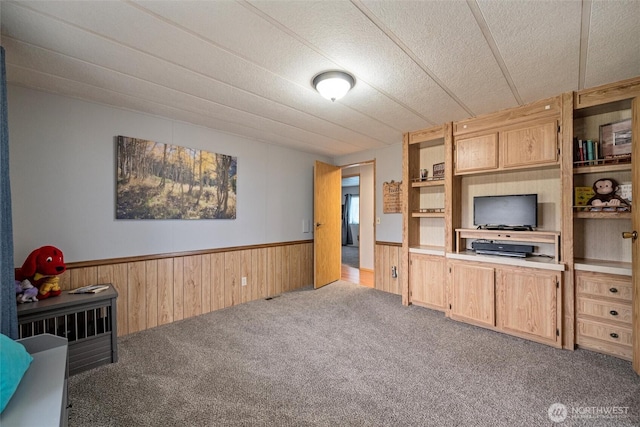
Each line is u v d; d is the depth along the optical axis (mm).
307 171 4766
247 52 1821
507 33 1624
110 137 2707
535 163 2629
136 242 2867
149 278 2949
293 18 1500
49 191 2395
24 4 1373
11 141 2236
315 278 4480
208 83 2252
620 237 2473
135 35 1645
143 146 2896
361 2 1381
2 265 1511
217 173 3516
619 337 2207
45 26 1556
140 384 1933
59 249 2436
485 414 1641
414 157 3734
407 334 2734
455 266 3086
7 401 906
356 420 1598
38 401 972
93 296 2168
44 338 1347
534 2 1382
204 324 3018
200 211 3350
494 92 2424
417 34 1634
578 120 2643
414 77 2148
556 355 2307
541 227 2885
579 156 2469
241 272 3781
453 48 1773
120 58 1893
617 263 2391
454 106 2734
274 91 2400
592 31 1602
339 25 1558
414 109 2814
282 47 1768
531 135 2656
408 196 3609
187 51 1812
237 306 3621
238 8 1422
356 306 3594
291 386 1913
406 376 2025
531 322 2564
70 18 1492
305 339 2641
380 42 1713
